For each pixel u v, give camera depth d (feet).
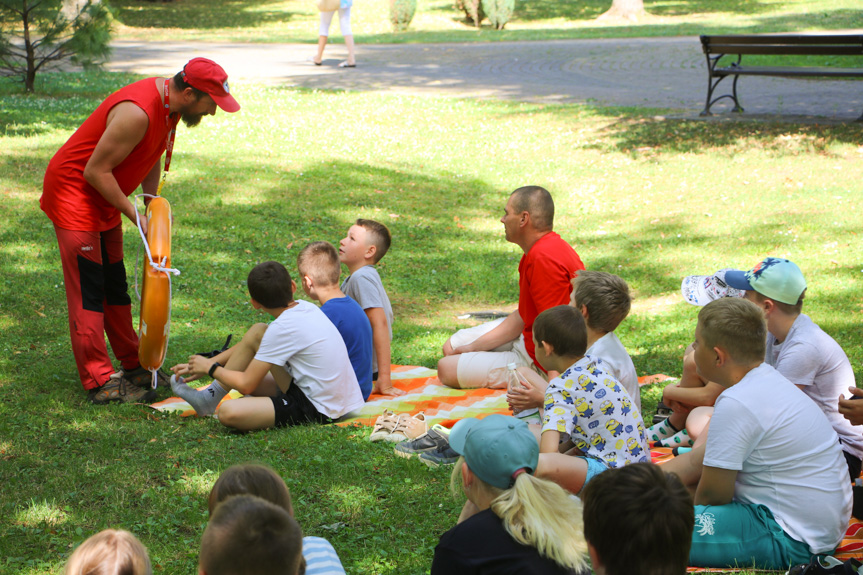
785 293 13.29
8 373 19.58
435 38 99.86
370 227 20.70
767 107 53.06
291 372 17.49
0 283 25.41
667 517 7.55
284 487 8.91
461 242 33.76
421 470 14.79
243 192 37.78
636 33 96.94
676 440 15.89
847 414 12.40
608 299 14.53
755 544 11.14
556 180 41.45
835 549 11.51
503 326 20.04
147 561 7.26
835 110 50.65
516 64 79.20
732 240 31.99
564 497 8.68
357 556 11.78
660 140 46.60
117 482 14.02
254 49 89.45
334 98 60.75
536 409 16.75
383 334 20.08
